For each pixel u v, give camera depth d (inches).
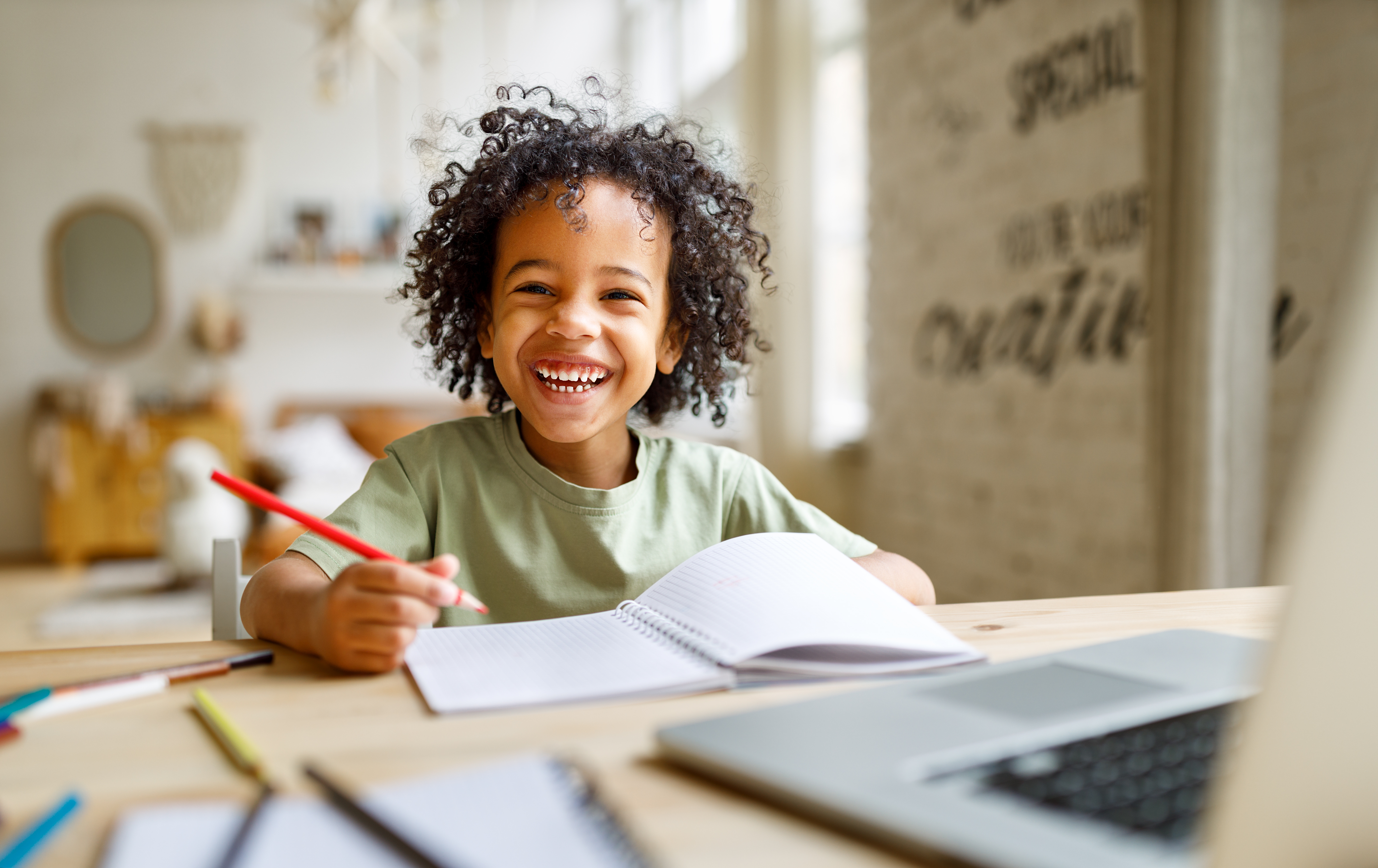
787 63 139.3
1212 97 67.2
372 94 196.5
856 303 140.7
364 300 197.0
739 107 147.6
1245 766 11.5
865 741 15.7
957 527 107.1
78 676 22.0
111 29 188.9
